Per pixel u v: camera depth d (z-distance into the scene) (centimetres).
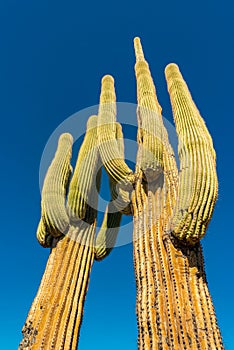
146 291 409
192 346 347
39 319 515
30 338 499
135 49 753
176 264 408
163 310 384
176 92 545
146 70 662
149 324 379
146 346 366
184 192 423
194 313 370
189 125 478
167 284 399
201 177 420
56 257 589
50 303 532
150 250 442
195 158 435
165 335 364
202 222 407
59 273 568
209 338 354
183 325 361
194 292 387
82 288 573
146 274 423
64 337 504
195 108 529
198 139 452
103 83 737
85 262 605
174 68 608
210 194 413
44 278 576
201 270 412
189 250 423
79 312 545
